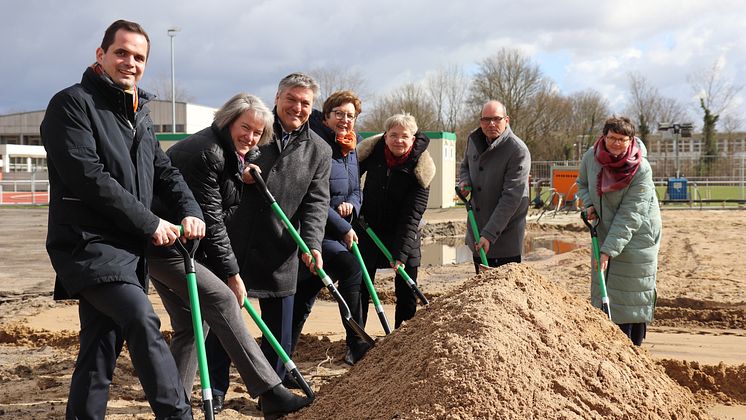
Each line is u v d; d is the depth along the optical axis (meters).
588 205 5.91
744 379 5.45
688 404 4.37
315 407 4.16
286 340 5.00
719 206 26.78
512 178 6.20
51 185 3.71
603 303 5.54
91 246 3.61
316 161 4.96
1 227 21.09
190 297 3.83
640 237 5.70
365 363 4.43
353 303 5.54
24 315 8.65
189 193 4.05
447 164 26.91
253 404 4.94
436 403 3.56
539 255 14.10
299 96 4.83
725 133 50.25
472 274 11.77
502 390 3.57
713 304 8.69
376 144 6.08
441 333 4.04
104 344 3.75
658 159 34.88
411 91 44.97
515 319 4.11
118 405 4.83
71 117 3.57
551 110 46.75
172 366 3.67
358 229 6.06
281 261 4.87
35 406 4.79
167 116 49.78
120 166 3.71
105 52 3.74
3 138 63.34
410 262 6.04
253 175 4.63
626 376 4.10
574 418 3.57
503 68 44.38
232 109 4.39
